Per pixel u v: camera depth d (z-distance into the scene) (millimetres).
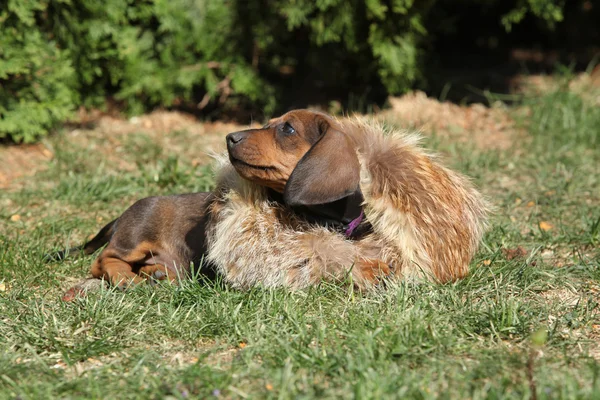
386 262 6133
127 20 12844
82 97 13234
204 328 5500
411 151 6254
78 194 9484
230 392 4477
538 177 10281
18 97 11648
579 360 4871
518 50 17969
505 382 4367
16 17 11320
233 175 6340
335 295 5969
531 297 6219
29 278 6812
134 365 4926
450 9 16859
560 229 8211
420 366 4805
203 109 14086
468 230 6336
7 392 4492
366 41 12898
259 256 6051
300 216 6156
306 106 13945
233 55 13195
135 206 7207
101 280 6645
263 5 12781
